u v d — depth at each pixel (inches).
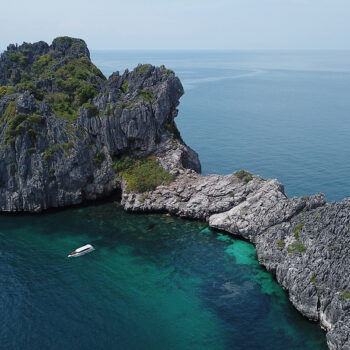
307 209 2908.5
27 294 2488.9
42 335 2149.4
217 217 3297.2
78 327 2210.9
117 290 2539.4
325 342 2089.1
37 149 3727.9
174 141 4121.6
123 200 3752.5
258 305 2386.8
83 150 3828.7
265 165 5142.7
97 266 2810.0
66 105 4153.5
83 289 2546.8
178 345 2085.4
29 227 3405.5
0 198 3673.7
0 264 2824.8
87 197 3882.9
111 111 3846.0
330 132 6968.5
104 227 3393.2
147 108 3927.2
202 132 7042.3
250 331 2180.1
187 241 3139.8
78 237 3228.3
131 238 3206.2
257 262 2837.1
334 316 2096.5
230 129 7283.5
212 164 5206.7
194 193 3513.8
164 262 2854.3
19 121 3740.2
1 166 3673.7
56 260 2888.8
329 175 4734.3
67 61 4982.8
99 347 2071.9
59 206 3779.5
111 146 3892.7
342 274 2217.0
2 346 2071.9
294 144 6176.2
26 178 3661.4
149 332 2177.7
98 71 5044.3
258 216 3063.5
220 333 2167.8
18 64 5201.8
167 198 3592.5
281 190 3250.5
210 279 2650.1
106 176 3878.0
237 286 2568.9
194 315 2306.8
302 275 2340.1
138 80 4350.4
